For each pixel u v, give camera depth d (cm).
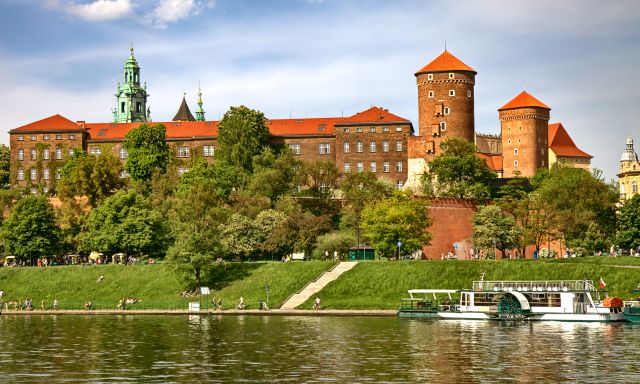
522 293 10894
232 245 14825
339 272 13112
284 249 14988
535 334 9500
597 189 15375
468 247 15950
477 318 10981
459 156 18100
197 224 14262
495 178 19088
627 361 7788
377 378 7231
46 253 15838
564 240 14750
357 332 9844
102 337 9812
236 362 8044
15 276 14675
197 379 7288
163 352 8662
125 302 13062
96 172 18488
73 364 8044
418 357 8144
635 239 14750
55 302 13175
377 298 12331
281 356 8319
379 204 14938
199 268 13400
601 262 12562
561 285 11075
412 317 11294
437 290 11362
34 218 15912
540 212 15200
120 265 14562
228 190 18412
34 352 8756
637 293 11462
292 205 16562
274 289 12988
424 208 14788
